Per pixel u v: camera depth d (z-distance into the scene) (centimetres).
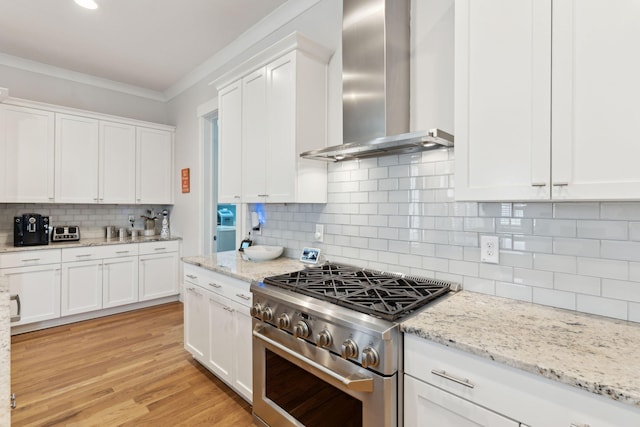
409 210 184
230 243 487
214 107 351
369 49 177
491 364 100
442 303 144
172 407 205
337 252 223
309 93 216
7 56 341
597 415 83
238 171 257
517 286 148
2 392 73
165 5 257
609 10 101
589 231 129
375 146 163
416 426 118
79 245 348
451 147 167
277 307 165
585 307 131
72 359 266
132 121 401
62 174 351
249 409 204
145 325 342
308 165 216
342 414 136
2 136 316
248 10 265
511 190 122
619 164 100
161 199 427
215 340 227
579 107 107
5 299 145
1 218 342
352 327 128
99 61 357
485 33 128
